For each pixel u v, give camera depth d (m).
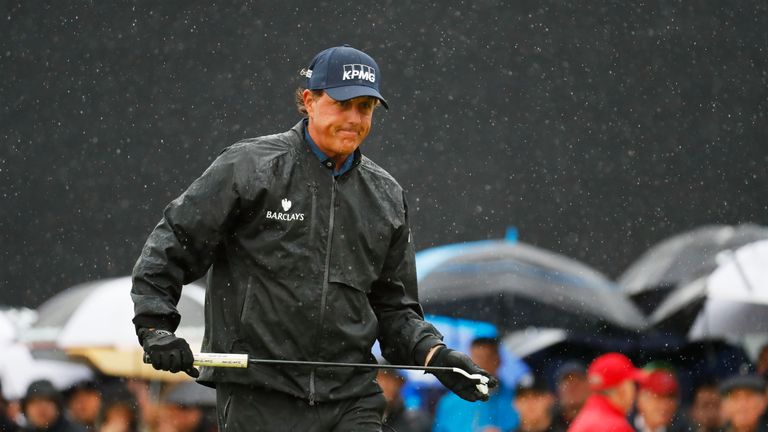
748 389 30.75
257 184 16.48
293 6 69.19
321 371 16.75
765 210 67.81
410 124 68.00
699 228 67.50
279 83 68.38
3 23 68.00
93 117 67.50
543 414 32.66
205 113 67.81
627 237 67.12
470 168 67.56
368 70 16.86
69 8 68.38
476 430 34.22
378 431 17.23
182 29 68.50
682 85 69.12
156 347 15.70
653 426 31.86
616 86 68.94
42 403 31.45
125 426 31.48
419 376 36.09
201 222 16.39
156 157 67.19
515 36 69.44
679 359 37.81
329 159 16.94
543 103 68.62
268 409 16.72
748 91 69.00
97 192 66.62
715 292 37.84
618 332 38.66
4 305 65.00
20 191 66.31
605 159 68.06
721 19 69.50
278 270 16.55
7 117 67.06
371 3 69.44
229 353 16.53
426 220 66.75
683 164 68.19
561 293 39.22
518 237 66.81
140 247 66.19
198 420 32.41
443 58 69.00
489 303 38.81
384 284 17.98
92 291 36.88
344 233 16.91
